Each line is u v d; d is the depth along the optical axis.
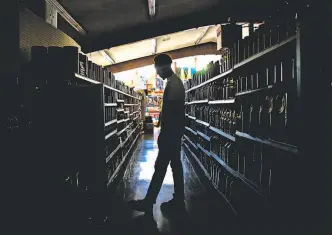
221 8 6.98
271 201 2.36
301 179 1.86
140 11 6.64
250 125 3.04
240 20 6.07
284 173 2.25
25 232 2.40
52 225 2.56
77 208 2.83
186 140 9.92
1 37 2.85
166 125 3.73
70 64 3.11
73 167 3.08
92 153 3.29
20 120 2.77
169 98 3.71
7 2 2.88
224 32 4.93
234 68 3.67
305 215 1.85
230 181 4.02
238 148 3.48
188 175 5.88
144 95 18.41
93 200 3.27
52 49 3.11
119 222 3.45
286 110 2.20
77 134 3.16
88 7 5.75
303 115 1.85
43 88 3.04
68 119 3.07
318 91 1.83
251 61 3.09
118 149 5.63
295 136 2.07
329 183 1.82
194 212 3.75
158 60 3.77
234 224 3.32
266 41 2.83
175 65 19.16
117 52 12.07
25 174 2.69
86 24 6.86
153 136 14.03
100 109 3.26
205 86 6.40
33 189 2.63
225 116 4.33
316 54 1.83
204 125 6.05
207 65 5.94
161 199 4.34
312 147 1.83
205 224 3.36
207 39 13.20
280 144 2.22
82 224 2.87
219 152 4.59
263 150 2.76
